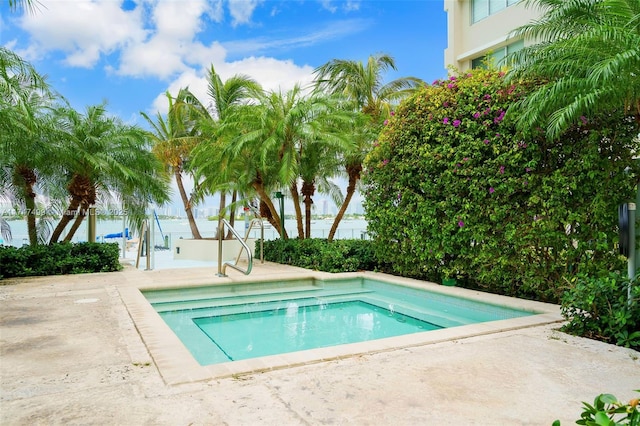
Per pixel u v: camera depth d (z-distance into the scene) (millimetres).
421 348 3492
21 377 2871
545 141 5309
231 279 7422
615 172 4883
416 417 2287
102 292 6094
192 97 18297
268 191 11922
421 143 6895
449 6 15047
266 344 4672
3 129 7387
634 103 4625
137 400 2508
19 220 9906
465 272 6516
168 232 17672
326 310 6301
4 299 5566
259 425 2205
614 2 4555
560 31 5379
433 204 6727
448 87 6605
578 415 2301
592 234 4992
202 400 2508
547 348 3475
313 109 9688
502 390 2639
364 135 10742
